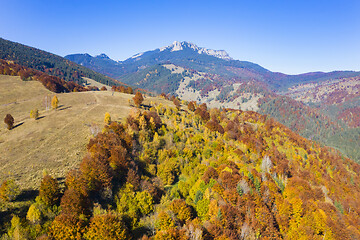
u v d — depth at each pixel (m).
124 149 64.31
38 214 39.84
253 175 79.81
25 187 47.84
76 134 75.62
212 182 66.56
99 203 48.88
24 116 92.75
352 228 72.31
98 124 85.19
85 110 102.31
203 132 112.31
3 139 70.81
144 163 70.19
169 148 82.50
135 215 48.84
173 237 43.78
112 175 55.78
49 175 49.19
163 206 54.59
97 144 63.06
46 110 99.31
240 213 59.31
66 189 48.25
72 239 38.84
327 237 68.06
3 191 42.66
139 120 85.75
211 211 55.12
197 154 87.25
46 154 62.00
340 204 100.62
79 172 51.31
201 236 45.62
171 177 70.81
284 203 73.81
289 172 109.06
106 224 40.38
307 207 74.44
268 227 60.78
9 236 36.25
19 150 63.50
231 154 97.81
